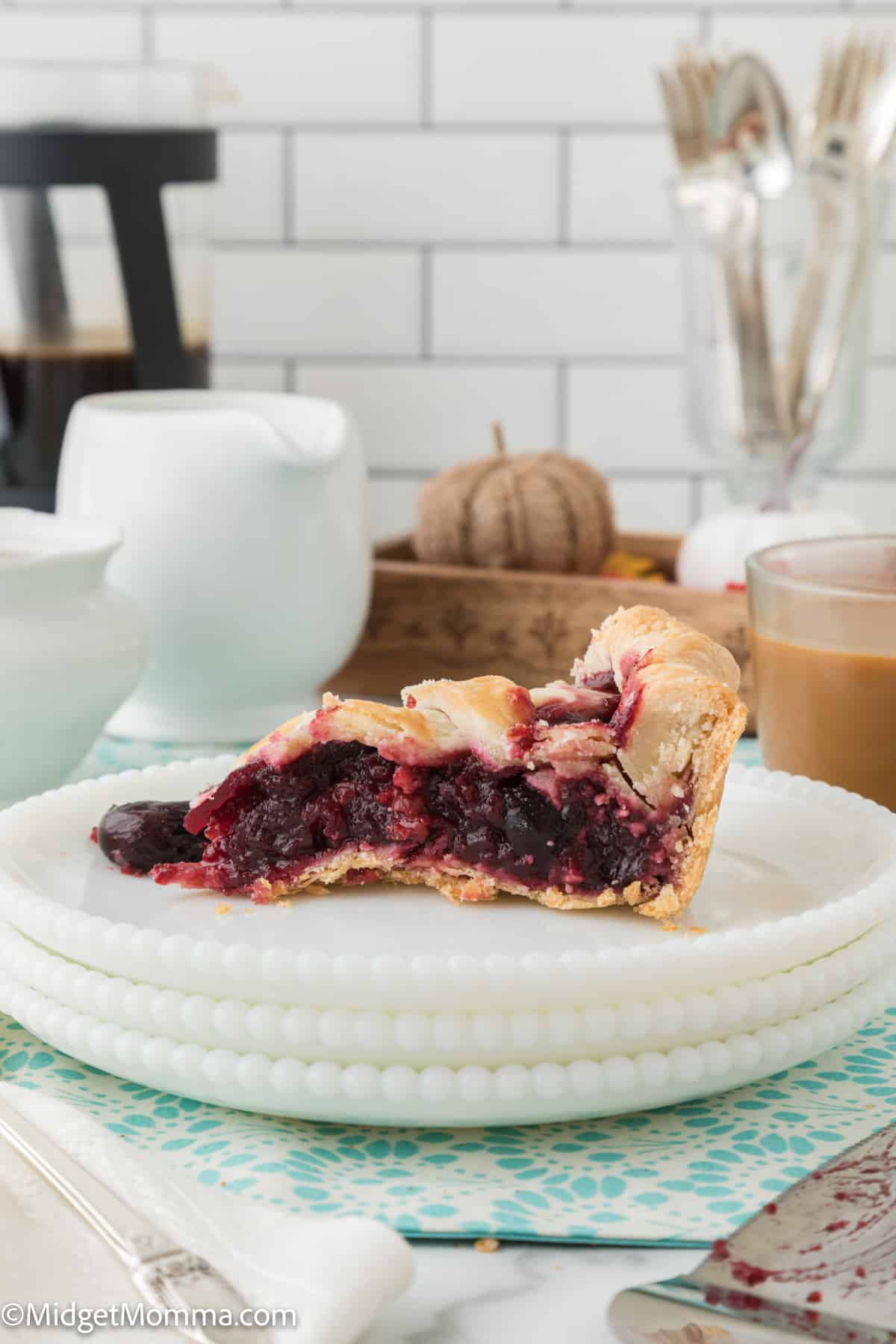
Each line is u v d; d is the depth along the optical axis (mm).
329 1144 797
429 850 879
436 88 1379
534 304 1405
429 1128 803
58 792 913
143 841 881
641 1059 793
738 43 1371
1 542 991
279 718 1058
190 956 799
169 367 1168
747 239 1157
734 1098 816
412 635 1081
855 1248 698
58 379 1154
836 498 1426
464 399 1418
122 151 1141
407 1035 788
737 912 862
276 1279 655
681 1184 779
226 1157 787
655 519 1425
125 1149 750
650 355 1409
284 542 1021
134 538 1020
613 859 869
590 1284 725
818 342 1162
